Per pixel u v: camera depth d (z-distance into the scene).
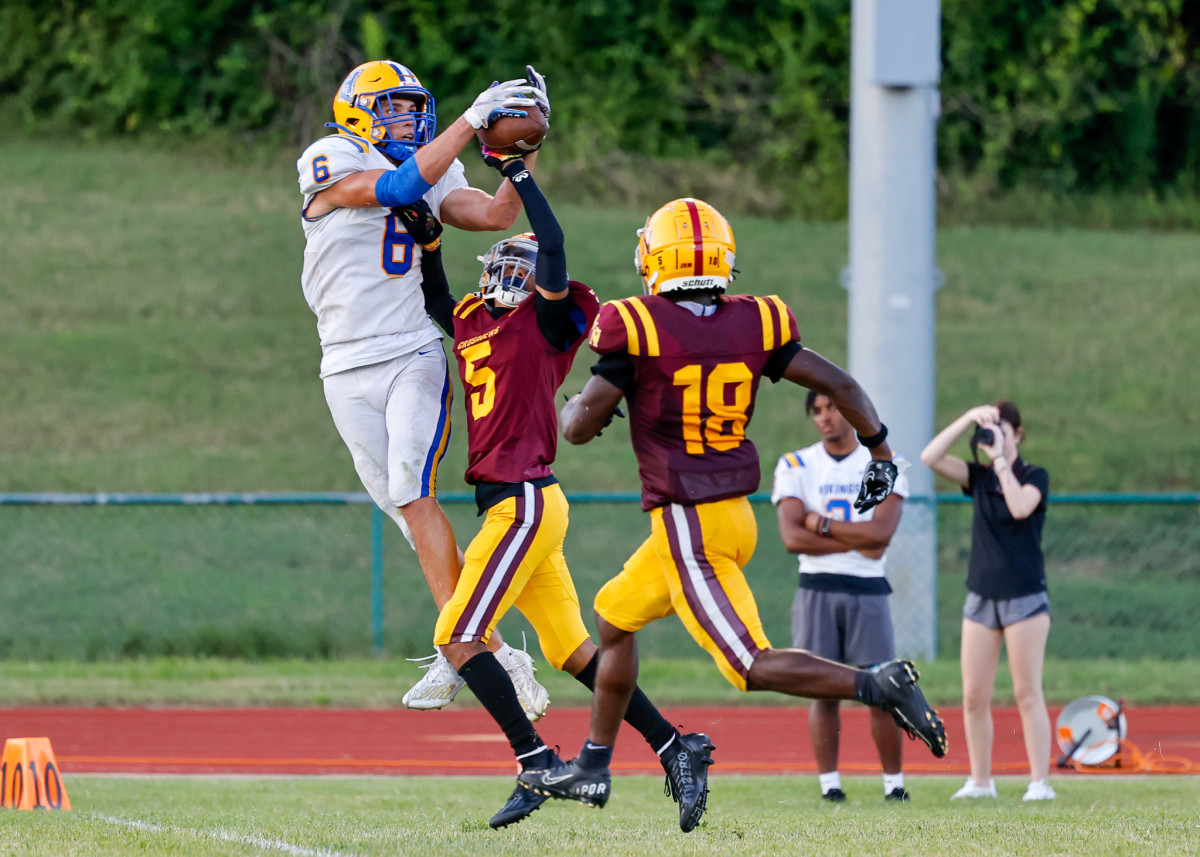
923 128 45.81
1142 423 74.50
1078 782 28.52
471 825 19.19
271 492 63.22
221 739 35.25
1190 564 56.44
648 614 16.78
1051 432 73.00
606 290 87.25
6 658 45.44
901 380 45.31
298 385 79.00
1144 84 119.69
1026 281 96.81
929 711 14.72
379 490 18.08
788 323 16.38
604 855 15.19
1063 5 119.81
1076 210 113.75
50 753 23.05
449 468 64.62
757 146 114.31
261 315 87.75
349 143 17.95
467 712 39.16
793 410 73.00
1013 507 25.25
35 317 85.06
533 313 17.31
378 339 17.83
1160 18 122.50
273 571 53.00
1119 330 88.56
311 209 17.95
